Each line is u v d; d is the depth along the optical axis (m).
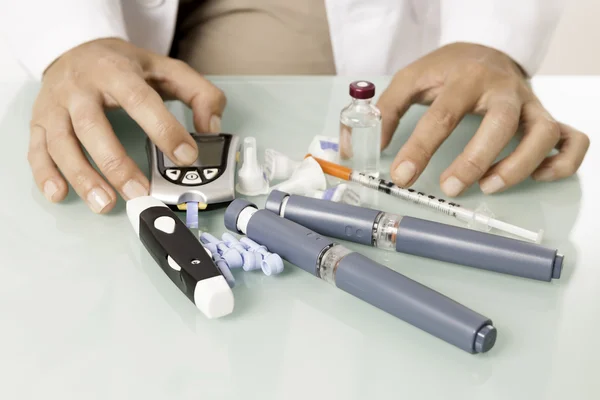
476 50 0.72
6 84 0.79
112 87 0.61
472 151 0.58
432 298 0.42
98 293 0.47
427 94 0.70
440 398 0.38
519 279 0.48
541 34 0.75
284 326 0.44
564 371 0.40
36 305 0.46
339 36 0.84
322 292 0.47
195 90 0.68
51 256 0.51
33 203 0.58
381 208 0.57
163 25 0.86
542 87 0.77
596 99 0.75
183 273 0.45
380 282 0.44
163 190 0.55
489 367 0.40
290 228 0.50
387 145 0.66
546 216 0.56
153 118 0.58
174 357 0.41
